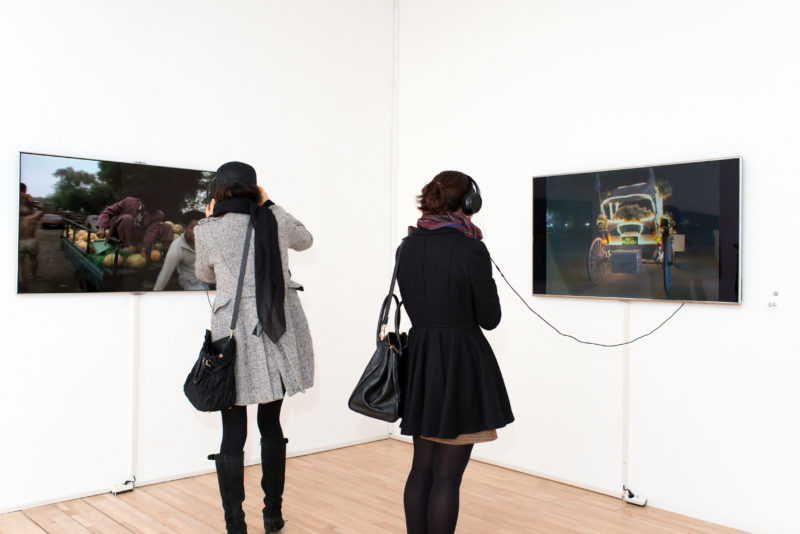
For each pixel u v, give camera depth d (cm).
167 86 346
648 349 315
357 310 434
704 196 293
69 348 314
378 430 443
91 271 317
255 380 239
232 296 241
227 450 243
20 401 300
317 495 319
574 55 350
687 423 301
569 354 347
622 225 322
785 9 275
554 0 359
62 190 309
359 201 436
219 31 366
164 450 343
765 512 276
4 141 296
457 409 200
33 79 303
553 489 336
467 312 206
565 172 349
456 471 207
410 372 210
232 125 371
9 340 297
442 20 424
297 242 273
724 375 290
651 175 312
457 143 412
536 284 359
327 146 417
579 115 347
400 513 294
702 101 299
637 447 317
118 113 329
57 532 271
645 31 320
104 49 324
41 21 305
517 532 275
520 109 376
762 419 278
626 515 298
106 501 311
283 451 270
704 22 299
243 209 248
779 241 275
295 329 263
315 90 411
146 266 335
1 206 295
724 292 287
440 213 215
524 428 366
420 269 209
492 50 392
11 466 297
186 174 349
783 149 274
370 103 443
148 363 339
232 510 240
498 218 385
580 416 341
